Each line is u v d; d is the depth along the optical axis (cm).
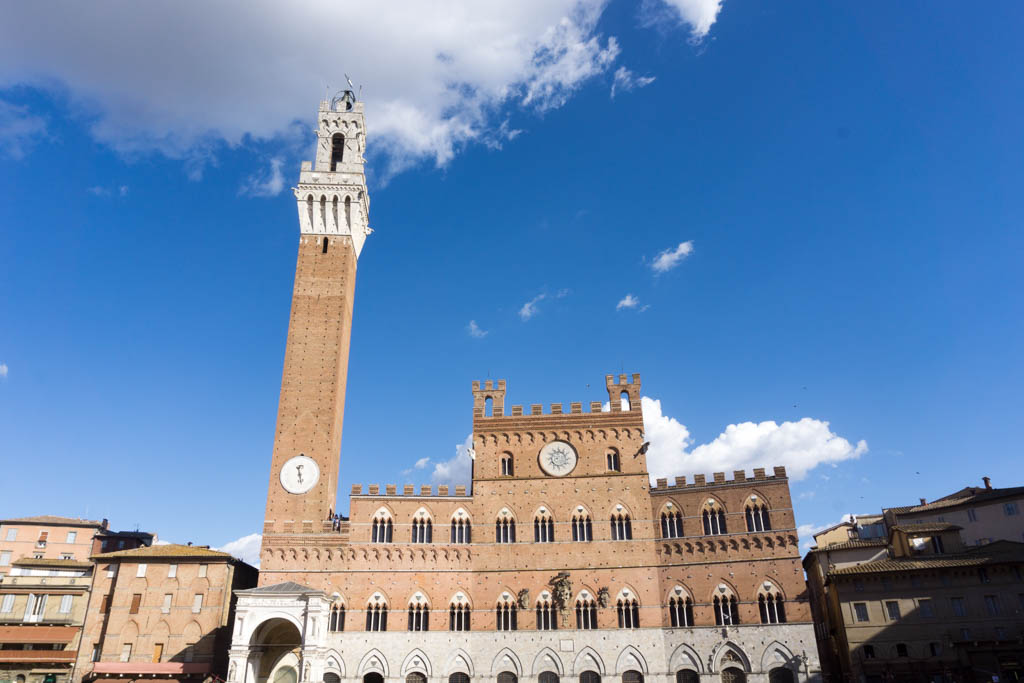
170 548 9238
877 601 8512
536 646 8681
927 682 8000
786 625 8369
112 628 8475
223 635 8625
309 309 10144
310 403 9619
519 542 9225
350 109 11706
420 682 8488
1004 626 8031
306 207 10656
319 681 7519
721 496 9075
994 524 10162
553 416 9894
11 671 8338
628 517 9275
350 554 8900
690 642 8544
